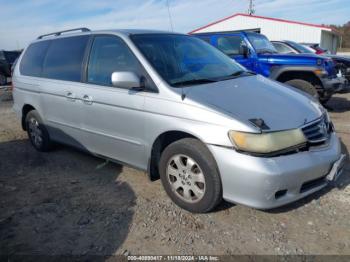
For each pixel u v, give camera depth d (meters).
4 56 16.86
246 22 32.38
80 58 4.43
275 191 2.87
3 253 2.97
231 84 3.68
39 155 5.41
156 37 4.16
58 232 3.24
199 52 4.32
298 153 3.02
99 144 4.24
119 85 3.58
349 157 4.67
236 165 2.91
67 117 4.61
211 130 3.05
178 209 3.51
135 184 4.16
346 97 10.22
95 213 3.54
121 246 2.98
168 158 3.46
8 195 4.07
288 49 11.75
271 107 3.25
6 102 11.57
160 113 3.41
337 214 3.30
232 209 3.45
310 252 2.80
